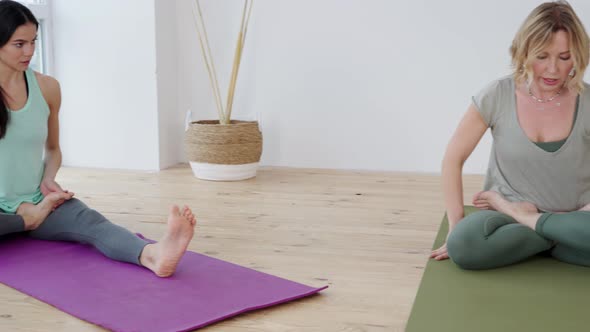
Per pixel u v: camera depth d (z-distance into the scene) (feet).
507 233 7.20
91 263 7.50
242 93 14.90
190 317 5.99
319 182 13.06
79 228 7.89
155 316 6.00
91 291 6.64
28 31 7.68
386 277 7.34
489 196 7.85
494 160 8.05
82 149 14.79
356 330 5.88
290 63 14.57
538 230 7.30
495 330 5.68
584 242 7.06
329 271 7.55
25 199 8.29
